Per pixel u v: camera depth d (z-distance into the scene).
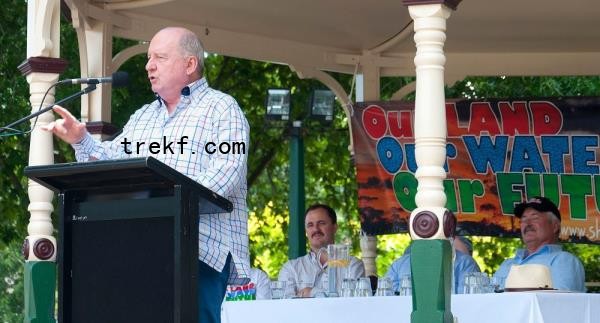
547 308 6.00
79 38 9.77
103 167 4.52
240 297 8.10
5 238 17.14
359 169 11.38
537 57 11.59
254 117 17.83
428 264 5.89
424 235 5.92
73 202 4.87
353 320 6.61
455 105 11.19
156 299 4.61
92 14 9.69
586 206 10.84
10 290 19.72
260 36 11.16
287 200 19.25
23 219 16.81
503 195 11.05
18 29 15.55
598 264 17.61
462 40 11.35
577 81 16.48
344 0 10.30
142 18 10.23
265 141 17.80
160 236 4.62
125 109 15.78
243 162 5.16
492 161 11.08
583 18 10.53
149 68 5.36
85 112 9.73
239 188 5.21
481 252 18.73
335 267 7.85
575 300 6.16
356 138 11.42
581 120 10.87
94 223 4.80
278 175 19.42
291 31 11.19
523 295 5.97
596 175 10.83
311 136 17.94
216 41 10.80
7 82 15.54
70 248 4.84
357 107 11.41
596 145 10.83
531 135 10.99
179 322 4.51
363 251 11.48
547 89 16.66
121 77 6.11
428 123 6.02
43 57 8.07
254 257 19.41
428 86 6.06
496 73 11.65
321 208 10.27
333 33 11.32
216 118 5.27
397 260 10.17
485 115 11.10
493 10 10.39
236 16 10.60
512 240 18.67
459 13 10.50
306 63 11.53
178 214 4.55
